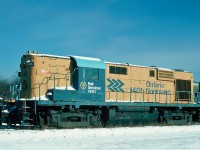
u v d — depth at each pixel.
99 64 19.45
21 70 18.08
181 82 24.53
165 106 22.58
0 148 10.42
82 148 10.68
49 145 11.27
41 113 16.84
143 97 21.47
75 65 18.48
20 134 14.01
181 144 12.37
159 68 23.16
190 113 24.81
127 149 10.62
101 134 15.16
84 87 18.48
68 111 17.77
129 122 20.66
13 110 16.83
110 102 19.44
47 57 17.92
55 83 17.95
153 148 11.06
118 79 20.61
